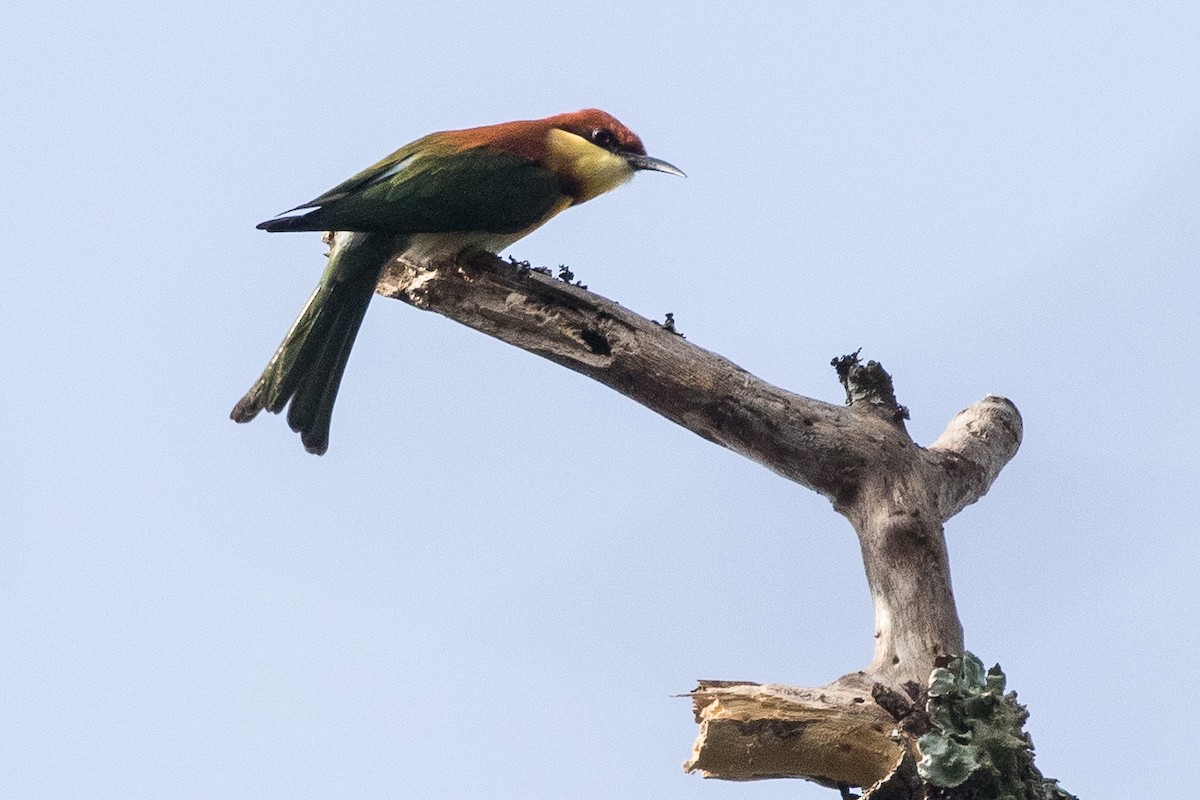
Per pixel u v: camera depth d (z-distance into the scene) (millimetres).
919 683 8445
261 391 12906
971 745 7883
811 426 9797
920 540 9336
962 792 7789
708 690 8336
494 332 10758
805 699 8203
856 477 9719
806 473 9875
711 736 8164
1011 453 10734
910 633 8930
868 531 9523
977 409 10805
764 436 9836
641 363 10125
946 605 9117
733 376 10000
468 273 10797
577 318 10367
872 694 8227
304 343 12859
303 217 12445
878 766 8117
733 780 8484
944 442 10477
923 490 9609
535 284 10539
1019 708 8141
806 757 8156
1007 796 7754
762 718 8133
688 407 10055
